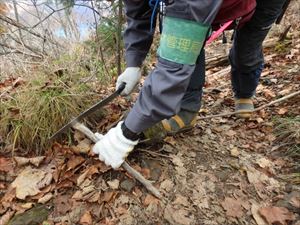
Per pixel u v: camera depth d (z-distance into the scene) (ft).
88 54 9.21
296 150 6.27
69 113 6.35
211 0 4.00
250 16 5.63
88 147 6.00
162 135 6.15
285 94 8.48
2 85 7.81
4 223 5.05
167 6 4.38
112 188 5.48
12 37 11.37
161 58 4.49
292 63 10.59
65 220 5.07
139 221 5.07
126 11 5.68
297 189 5.51
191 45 4.27
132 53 5.90
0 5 13.09
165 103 4.60
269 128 7.11
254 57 6.77
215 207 5.29
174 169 5.91
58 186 5.53
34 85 6.66
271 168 6.02
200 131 7.00
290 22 14.52
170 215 5.14
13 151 6.06
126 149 5.13
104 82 8.29
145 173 5.75
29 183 5.57
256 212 5.19
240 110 7.51
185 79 4.47
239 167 6.03
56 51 10.28
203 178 5.78
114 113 6.99
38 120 6.15
